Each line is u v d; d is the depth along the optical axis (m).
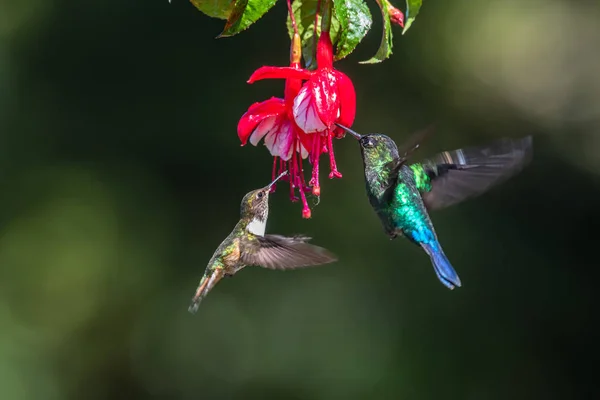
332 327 12.14
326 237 12.34
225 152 12.60
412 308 12.27
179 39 12.65
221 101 12.62
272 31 12.56
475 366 12.16
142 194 12.53
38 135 12.56
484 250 12.81
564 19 16.59
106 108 12.69
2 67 12.49
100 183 12.53
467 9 14.32
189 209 12.61
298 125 4.57
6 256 12.18
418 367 12.04
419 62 13.48
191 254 12.54
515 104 14.77
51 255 12.24
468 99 14.03
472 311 12.40
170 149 12.66
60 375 11.98
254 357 12.14
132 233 12.46
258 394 12.01
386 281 12.32
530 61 15.63
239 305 12.34
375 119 13.05
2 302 12.02
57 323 12.11
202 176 12.63
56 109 12.63
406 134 13.17
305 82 4.73
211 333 12.27
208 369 12.17
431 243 5.71
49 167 12.53
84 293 12.23
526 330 12.48
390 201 5.74
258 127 4.86
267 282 12.41
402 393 11.92
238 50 12.60
